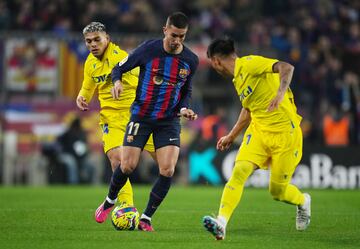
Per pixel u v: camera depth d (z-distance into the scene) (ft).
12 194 152.05
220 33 248.52
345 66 250.98
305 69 240.94
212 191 165.99
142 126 86.94
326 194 157.58
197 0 261.24
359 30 262.06
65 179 199.93
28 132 207.41
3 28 235.61
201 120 220.43
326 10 266.16
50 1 239.30
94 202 130.52
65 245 75.36
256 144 82.23
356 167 187.42
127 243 76.74
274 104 76.74
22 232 85.20
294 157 82.99
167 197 145.59
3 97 208.44
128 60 85.92
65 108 209.15
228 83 229.66
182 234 84.64
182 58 86.43
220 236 77.15
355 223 97.91
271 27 256.73
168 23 84.48
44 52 210.18
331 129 222.48
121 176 88.17
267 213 110.42
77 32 236.22
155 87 86.07
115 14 237.45
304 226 89.45
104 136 96.37
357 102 229.25
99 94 97.25
